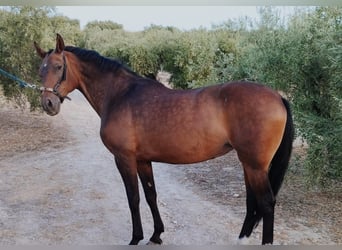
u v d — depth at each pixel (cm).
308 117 432
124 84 336
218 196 471
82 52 352
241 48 680
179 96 306
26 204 442
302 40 459
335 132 416
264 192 289
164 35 1288
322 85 459
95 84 350
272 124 281
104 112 337
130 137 315
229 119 288
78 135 862
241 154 290
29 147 745
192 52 1046
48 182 529
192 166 619
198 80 952
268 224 288
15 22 868
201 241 347
